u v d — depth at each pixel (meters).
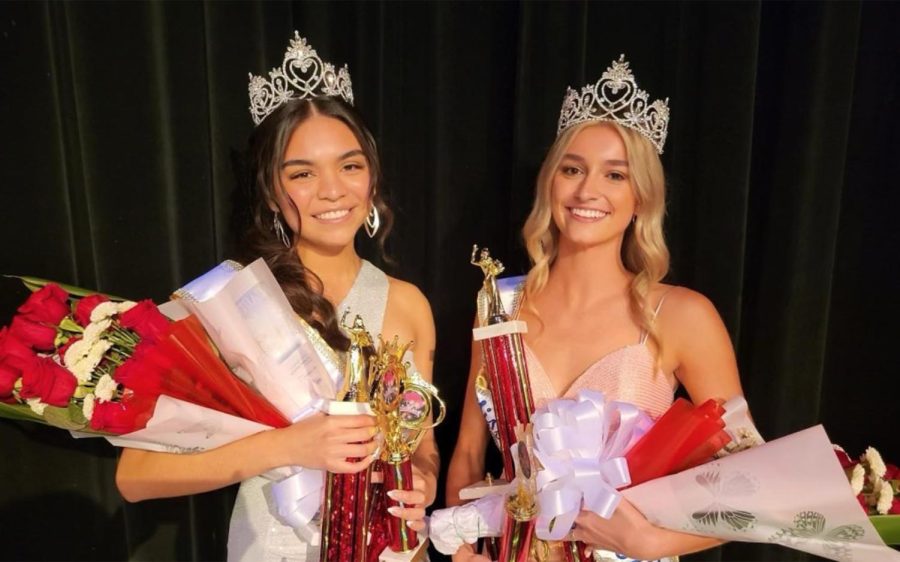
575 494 1.09
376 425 1.15
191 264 1.65
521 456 1.15
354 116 1.38
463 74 1.79
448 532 1.23
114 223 1.56
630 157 1.32
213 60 1.58
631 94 1.35
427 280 1.88
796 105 1.67
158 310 1.19
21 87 1.45
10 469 1.60
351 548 1.18
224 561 1.83
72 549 1.67
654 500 1.11
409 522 1.19
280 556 1.32
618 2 1.77
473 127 1.83
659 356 1.33
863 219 1.79
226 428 1.15
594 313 1.40
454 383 1.93
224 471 1.15
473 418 1.51
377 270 1.54
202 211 1.64
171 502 1.73
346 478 1.17
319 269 1.45
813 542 1.05
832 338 1.86
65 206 1.51
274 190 1.36
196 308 1.12
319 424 1.12
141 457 1.23
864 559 1.03
